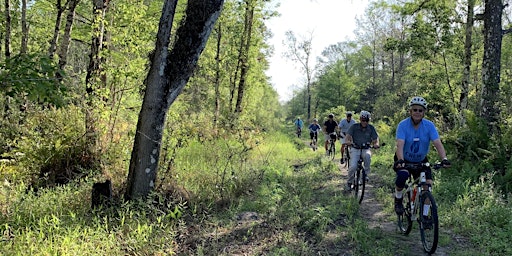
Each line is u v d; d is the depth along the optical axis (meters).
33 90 6.28
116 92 10.41
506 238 5.96
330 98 56.34
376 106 37.19
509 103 12.24
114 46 11.64
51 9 15.69
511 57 23.20
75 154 9.37
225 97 27.56
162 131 7.35
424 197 5.60
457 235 6.32
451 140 10.89
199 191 8.33
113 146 9.60
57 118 9.52
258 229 6.66
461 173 9.82
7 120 9.62
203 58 22.70
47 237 5.43
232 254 5.66
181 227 6.40
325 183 10.72
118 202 7.12
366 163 8.84
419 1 16.86
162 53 7.09
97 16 10.39
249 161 12.87
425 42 16.81
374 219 7.40
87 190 7.59
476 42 17.17
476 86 18.94
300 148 22.67
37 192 7.95
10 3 16.59
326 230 6.62
